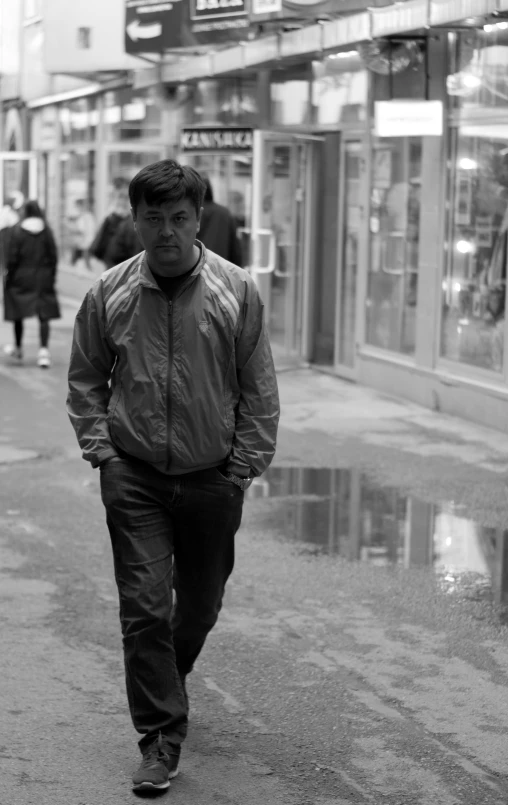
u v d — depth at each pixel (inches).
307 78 734.5
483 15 498.9
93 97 1198.9
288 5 629.3
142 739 212.4
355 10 599.2
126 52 831.7
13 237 735.1
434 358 608.1
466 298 580.4
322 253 759.7
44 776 215.9
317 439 528.1
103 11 995.9
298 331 757.9
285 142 729.0
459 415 582.6
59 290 1327.5
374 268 673.0
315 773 217.5
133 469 211.3
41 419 573.9
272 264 713.6
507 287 542.6
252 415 212.8
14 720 239.3
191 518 213.6
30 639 285.3
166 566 211.0
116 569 212.1
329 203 753.0
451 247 594.9
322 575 338.0
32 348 840.9
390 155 649.6
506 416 542.9
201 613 222.2
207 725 237.8
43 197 1412.4
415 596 320.2
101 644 282.7
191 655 227.8
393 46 602.9
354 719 240.8
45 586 326.3
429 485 445.4
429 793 210.1
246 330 209.9
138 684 209.5
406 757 224.1
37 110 1425.9
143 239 203.2
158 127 1005.2
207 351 207.2
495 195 553.6
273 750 226.7
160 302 206.2
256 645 282.4
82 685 257.9
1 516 400.5
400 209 641.0
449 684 259.6
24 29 1363.2
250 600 315.6
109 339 209.8
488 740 231.6
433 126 571.5
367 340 684.1
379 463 482.3
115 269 211.0
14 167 1432.1
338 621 299.9
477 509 412.2
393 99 629.0
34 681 259.4
